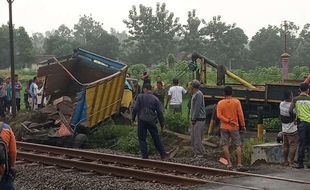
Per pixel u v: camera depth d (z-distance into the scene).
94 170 11.94
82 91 16.94
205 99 19.11
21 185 10.90
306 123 11.67
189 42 84.00
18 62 98.31
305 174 10.98
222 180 10.37
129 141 16.06
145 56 85.19
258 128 15.95
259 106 17.55
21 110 25.33
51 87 20.61
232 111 12.30
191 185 10.13
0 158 6.04
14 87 21.64
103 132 17.55
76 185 10.45
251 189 9.42
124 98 20.62
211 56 85.69
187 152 14.72
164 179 10.63
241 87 18.69
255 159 12.82
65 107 18.38
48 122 17.80
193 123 13.84
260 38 87.06
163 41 85.62
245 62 85.88
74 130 16.73
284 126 12.42
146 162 12.40
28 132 16.80
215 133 16.84
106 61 20.94
